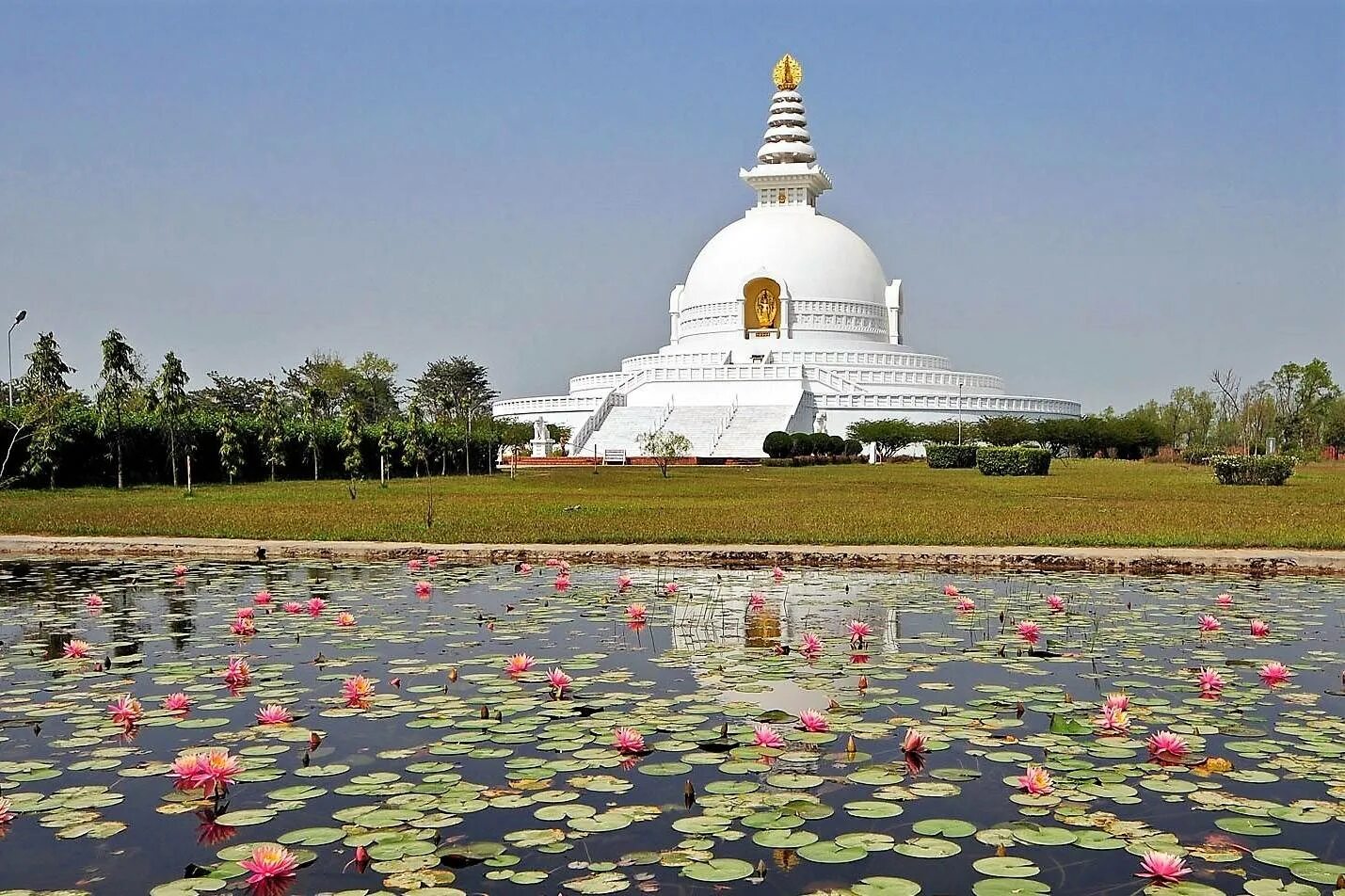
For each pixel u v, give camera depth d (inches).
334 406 4719.5
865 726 425.7
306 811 336.5
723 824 324.5
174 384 2351.1
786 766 377.1
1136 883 284.0
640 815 330.3
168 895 279.3
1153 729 420.5
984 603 720.3
